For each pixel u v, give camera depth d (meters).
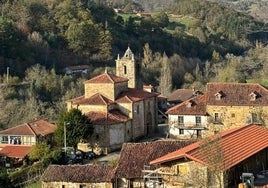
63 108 178.12
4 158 117.12
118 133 118.00
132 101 123.00
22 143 124.94
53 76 193.12
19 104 175.00
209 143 57.66
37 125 129.62
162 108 169.88
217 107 122.56
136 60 148.12
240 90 124.62
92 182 78.88
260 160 62.97
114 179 75.94
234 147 60.12
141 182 73.69
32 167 100.88
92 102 120.62
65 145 108.25
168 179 60.12
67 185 80.44
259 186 55.97
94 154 114.56
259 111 119.81
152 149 77.62
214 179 55.78
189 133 124.44
